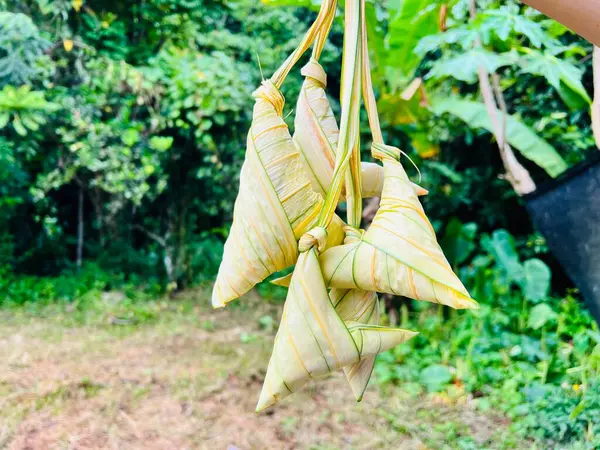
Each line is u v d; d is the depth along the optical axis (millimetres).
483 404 1799
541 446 1553
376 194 462
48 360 2137
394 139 2414
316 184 427
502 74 2264
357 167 422
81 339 2410
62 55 2535
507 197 2910
